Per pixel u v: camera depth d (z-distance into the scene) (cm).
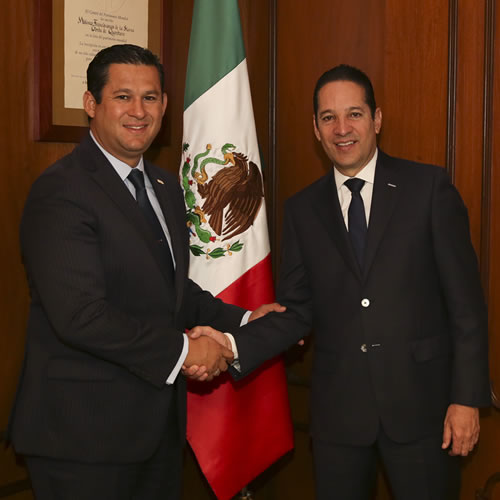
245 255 258
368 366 202
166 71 278
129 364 185
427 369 200
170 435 208
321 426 212
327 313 212
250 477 262
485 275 246
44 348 191
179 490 216
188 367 198
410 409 198
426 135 261
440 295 205
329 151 213
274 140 308
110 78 195
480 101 246
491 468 251
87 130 253
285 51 303
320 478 215
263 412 264
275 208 310
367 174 213
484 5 242
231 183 255
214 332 215
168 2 276
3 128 232
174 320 199
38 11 236
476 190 249
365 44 277
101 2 254
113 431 186
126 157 202
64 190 184
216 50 258
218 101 256
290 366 308
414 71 263
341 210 215
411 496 202
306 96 296
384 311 201
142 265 191
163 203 212
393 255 201
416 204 202
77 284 179
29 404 187
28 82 238
